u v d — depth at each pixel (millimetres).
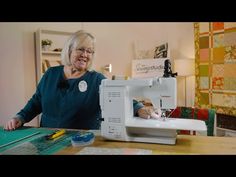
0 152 1203
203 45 3678
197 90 3799
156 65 4102
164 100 1463
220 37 3416
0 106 3457
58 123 1907
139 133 1416
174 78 1447
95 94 1900
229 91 3305
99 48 4258
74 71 1948
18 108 3615
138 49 4418
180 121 1469
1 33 3447
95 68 4250
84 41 1849
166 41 4320
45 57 3715
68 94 1907
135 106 1624
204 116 1986
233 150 1200
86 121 1900
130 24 4344
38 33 3609
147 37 4398
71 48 1870
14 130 1663
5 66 3484
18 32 3586
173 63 4141
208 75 3611
